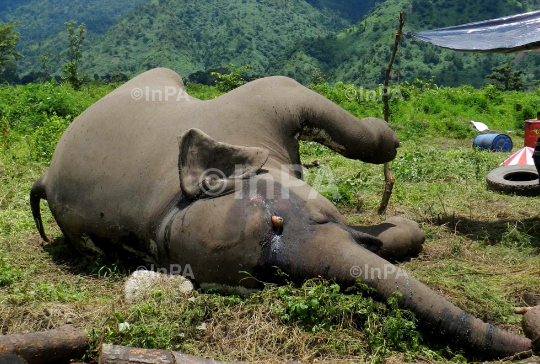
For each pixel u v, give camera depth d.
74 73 29.97
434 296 3.95
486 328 3.82
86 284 4.96
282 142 5.19
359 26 169.12
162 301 4.33
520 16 6.86
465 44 6.74
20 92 15.14
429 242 6.01
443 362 3.72
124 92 5.64
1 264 5.07
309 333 3.98
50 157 9.73
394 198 7.67
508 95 27.95
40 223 6.05
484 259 5.60
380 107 20.75
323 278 4.21
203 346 3.93
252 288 4.37
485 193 8.10
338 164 10.42
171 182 4.78
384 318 3.97
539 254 5.77
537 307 3.89
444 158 11.27
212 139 4.59
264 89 5.28
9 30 50.53
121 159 5.11
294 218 4.36
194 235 4.45
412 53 144.88
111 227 5.09
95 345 3.86
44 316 4.19
